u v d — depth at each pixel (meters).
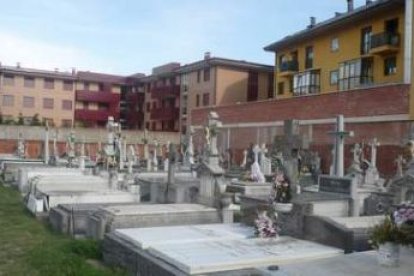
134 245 9.48
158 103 76.00
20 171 23.47
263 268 7.44
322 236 9.67
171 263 8.24
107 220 11.35
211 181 13.66
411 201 10.68
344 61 45.22
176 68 70.75
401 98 31.53
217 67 61.44
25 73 72.88
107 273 9.04
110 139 28.47
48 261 9.64
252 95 63.25
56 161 33.06
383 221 7.80
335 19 44.69
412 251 8.09
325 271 7.03
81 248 10.55
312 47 50.19
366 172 26.23
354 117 35.03
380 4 39.22
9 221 14.55
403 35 38.78
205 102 63.66
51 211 13.82
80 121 77.69
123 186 19.67
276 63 55.97
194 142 54.25
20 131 54.50
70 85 77.12
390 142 32.12
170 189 16.56
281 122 42.78
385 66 41.09
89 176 20.94
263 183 20.91
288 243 9.63
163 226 11.49
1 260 9.94
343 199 11.59
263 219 10.30
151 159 39.69
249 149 42.41
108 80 79.50
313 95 39.31
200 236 10.10
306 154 31.03
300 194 12.10
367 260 7.64
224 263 8.02
